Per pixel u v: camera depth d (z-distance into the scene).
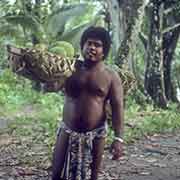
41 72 3.60
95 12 20.62
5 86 17.50
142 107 15.02
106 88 4.00
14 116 12.74
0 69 19.45
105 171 6.73
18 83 18.67
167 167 7.15
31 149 8.23
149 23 16.41
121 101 4.03
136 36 14.10
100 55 3.93
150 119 12.09
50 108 14.63
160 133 10.53
